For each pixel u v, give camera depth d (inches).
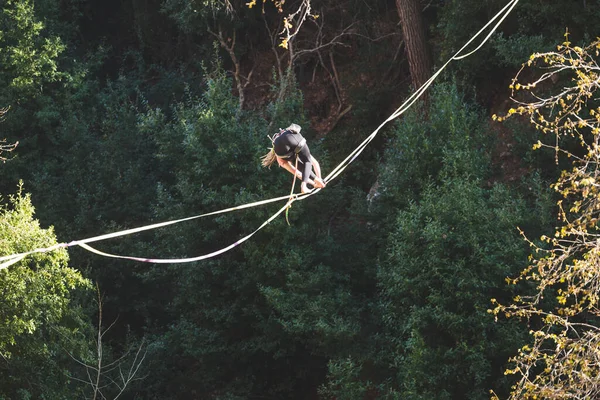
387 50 1269.7
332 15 1347.2
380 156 1191.6
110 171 1135.6
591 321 652.7
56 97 1252.5
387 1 1314.0
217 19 1342.3
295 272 868.0
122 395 944.9
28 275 703.1
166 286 1103.6
